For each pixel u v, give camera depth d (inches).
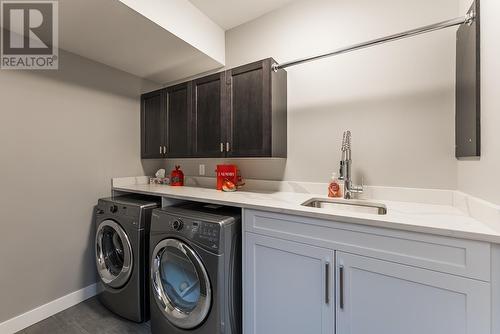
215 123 78.2
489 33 38.0
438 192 55.2
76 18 60.2
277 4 77.6
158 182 101.4
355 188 61.7
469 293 33.6
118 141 93.0
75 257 79.2
